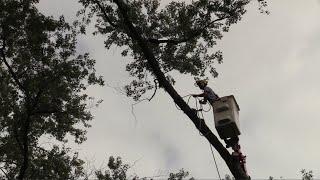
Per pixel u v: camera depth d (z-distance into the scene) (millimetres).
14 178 17516
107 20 15023
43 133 18047
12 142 17641
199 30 14531
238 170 11773
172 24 14867
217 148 12078
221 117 12461
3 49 15766
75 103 17375
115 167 16219
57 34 15883
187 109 12406
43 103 16609
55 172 17812
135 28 13680
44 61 16016
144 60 15125
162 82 12703
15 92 16516
